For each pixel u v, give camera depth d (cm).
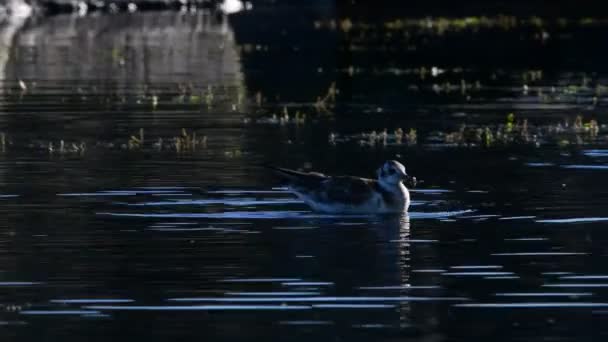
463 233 1500
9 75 3422
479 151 2150
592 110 2723
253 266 1341
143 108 2736
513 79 3378
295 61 3912
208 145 2197
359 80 3356
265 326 1139
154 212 1614
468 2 6134
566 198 1712
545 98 2942
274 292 1244
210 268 1333
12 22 5538
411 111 2723
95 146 2180
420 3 6250
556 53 4106
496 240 1462
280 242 1451
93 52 4147
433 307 1195
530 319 1160
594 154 2100
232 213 1609
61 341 1099
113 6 6619
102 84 3222
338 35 4959
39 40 4584
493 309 1192
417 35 4881
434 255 1389
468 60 3934
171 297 1227
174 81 3312
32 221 1559
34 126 2441
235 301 1215
